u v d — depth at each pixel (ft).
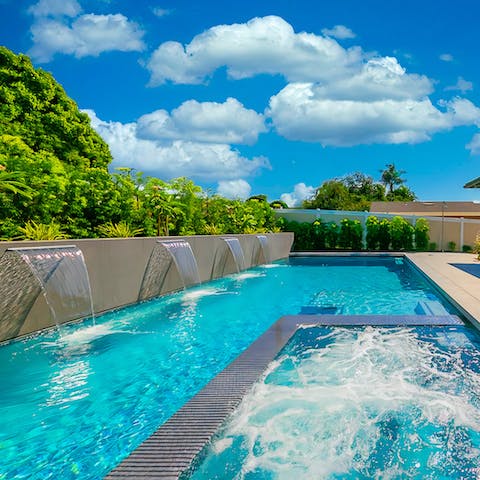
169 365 18.89
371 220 91.15
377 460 11.14
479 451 11.60
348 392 15.31
